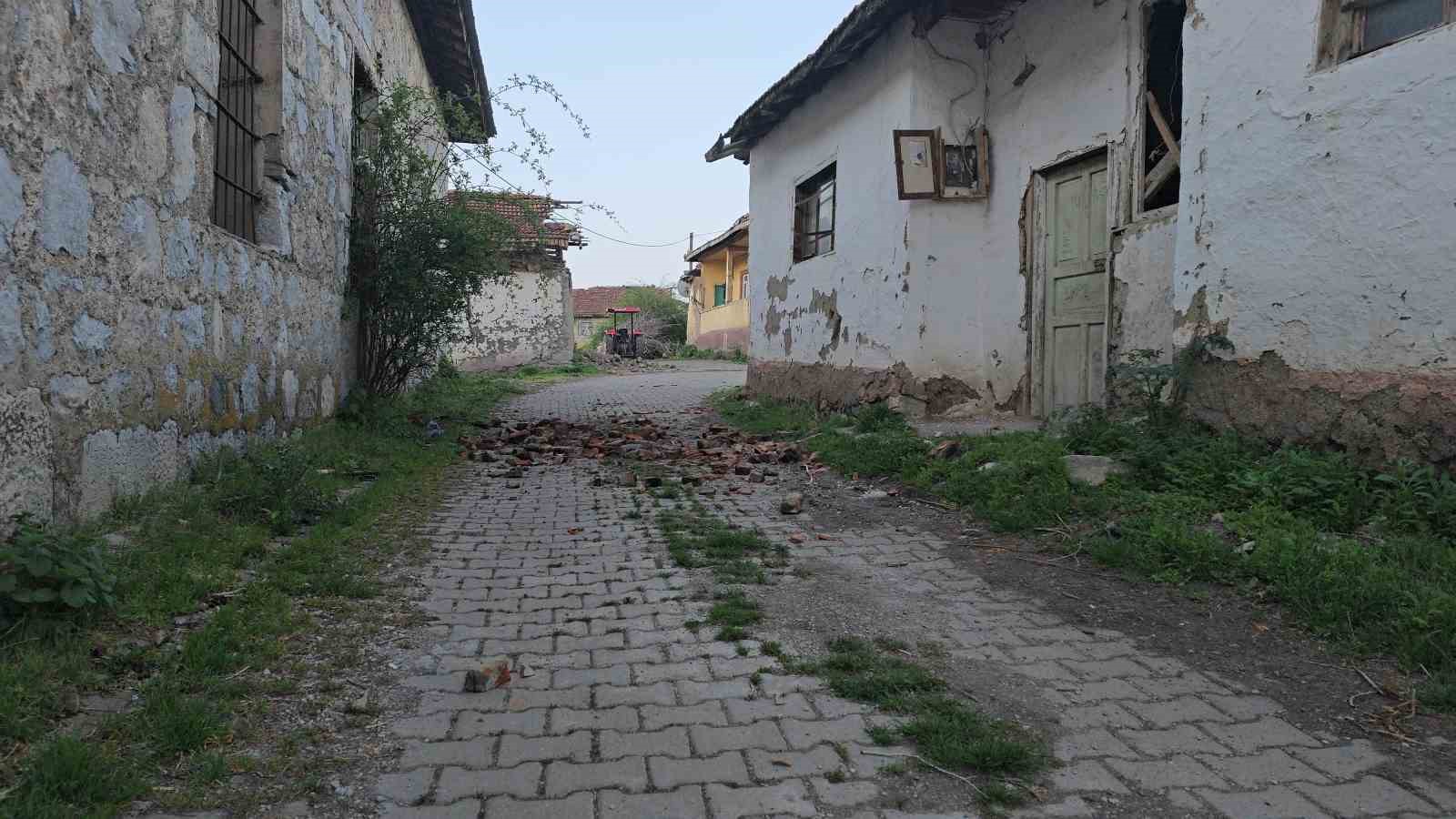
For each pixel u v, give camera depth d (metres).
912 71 8.29
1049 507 4.90
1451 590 3.27
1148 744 2.52
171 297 4.61
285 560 4.02
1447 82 3.96
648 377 19.84
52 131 3.52
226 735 2.46
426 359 10.09
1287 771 2.38
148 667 2.80
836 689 2.88
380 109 8.91
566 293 22.84
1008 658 3.17
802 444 8.06
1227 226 5.11
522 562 4.41
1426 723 2.63
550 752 2.46
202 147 5.01
